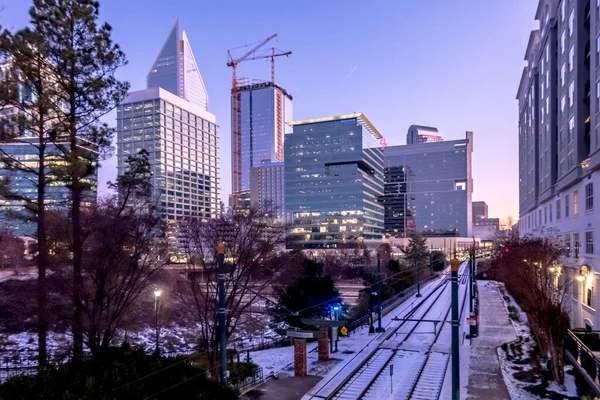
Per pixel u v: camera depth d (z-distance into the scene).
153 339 33.56
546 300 21.56
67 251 20.23
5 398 10.66
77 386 11.47
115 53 20.11
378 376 21.17
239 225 26.64
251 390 18.94
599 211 24.22
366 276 60.56
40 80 18.12
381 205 172.75
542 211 44.56
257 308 44.19
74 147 19.50
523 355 24.44
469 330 31.52
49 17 18.23
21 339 30.64
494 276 72.06
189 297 33.59
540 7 44.22
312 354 25.97
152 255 26.80
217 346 22.52
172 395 12.91
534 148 48.31
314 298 34.97
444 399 17.70
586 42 28.61
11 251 28.22
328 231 142.62
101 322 20.72
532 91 49.97
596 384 16.11
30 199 19.12
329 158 145.50
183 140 153.50
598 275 24.17
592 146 25.06
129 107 142.00
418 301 49.66
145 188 23.61
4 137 17.39
